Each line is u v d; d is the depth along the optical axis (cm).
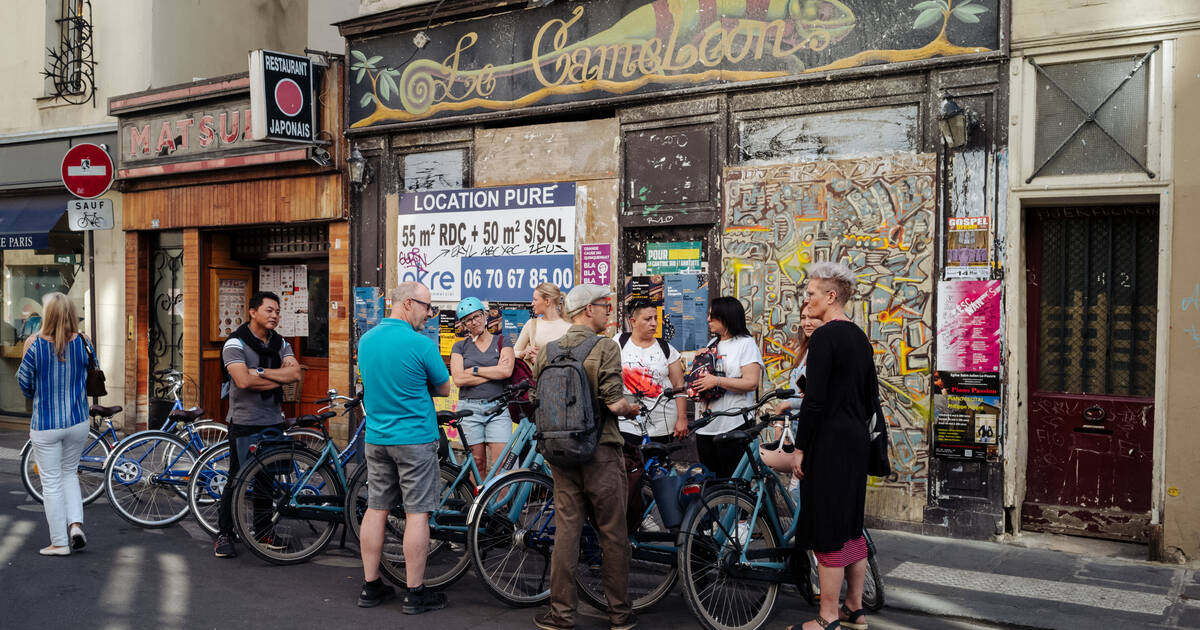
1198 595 534
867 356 464
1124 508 650
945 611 510
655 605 527
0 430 1273
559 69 857
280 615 498
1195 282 591
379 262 980
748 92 758
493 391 676
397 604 524
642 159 813
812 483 458
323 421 608
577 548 481
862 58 705
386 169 973
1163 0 601
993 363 655
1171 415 598
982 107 661
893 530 688
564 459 465
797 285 736
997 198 657
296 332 1116
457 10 912
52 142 1266
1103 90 628
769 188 748
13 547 634
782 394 512
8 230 1248
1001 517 655
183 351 1152
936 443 674
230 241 1157
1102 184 624
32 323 1309
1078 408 666
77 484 631
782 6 738
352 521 591
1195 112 592
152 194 1173
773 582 491
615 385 471
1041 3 640
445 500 565
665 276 805
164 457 719
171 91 1116
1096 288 665
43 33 1277
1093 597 530
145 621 483
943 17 672
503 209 891
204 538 668
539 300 692
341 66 1005
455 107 923
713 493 485
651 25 803
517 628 485
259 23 1329
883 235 699
